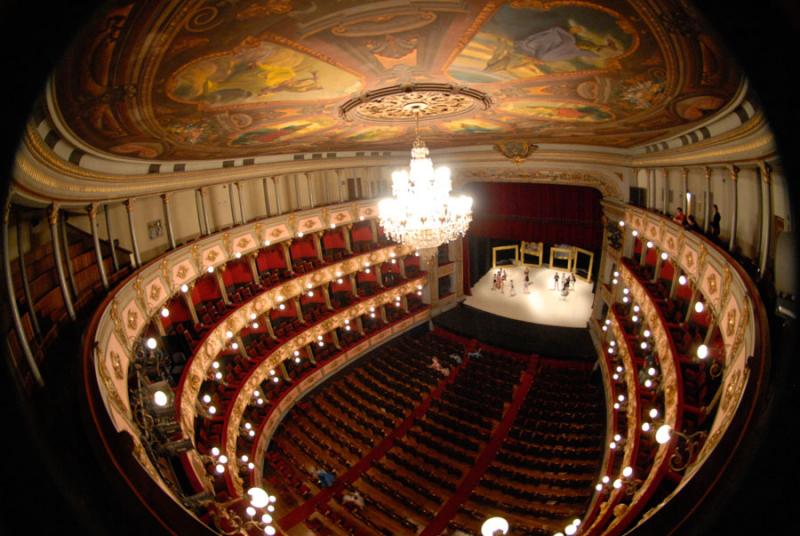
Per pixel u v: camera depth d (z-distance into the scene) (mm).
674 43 5152
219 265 17719
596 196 25906
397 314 29516
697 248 11586
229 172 16703
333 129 12312
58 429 4754
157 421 9039
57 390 5895
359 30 5230
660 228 15289
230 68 5809
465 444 19250
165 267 13148
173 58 4996
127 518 3590
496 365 25703
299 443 20422
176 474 9734
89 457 4191
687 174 14445
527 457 18172
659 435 6656
